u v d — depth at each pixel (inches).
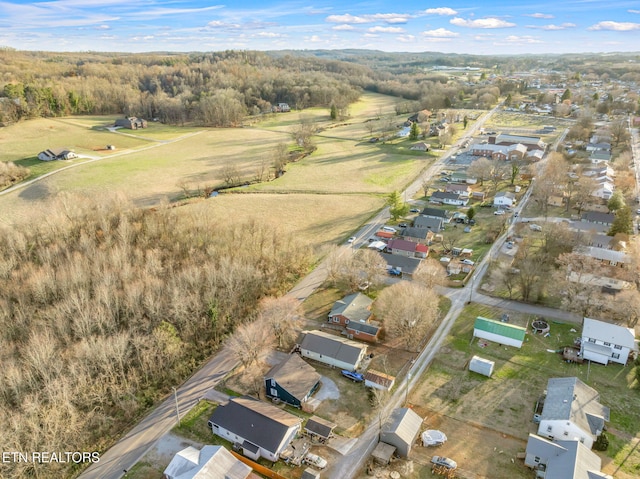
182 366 2810.0
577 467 1910.7
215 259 3629.4
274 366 2770.7
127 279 3341.5
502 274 3570.4
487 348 2967.5
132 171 6875.0
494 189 5905.5
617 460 2127.2
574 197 5265.8
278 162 6963.6
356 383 2701.8
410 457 2186.3
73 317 2950.3
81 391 2482.8
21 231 4020.7
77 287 3228.3
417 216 4992.6
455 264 3914.9
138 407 2524.6
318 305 3484.3
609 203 4889.3
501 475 2075.5
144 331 2974.9
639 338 3011.8
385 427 2256.4
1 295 3253.0
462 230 4761.3
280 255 3932.1
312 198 5743.1
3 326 2933.1
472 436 2292.1
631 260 3654.0
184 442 2313.0
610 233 4276.6
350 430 2356.1
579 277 3383.4
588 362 2819.9
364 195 5880.9
